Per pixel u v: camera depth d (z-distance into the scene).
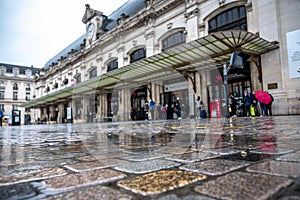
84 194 1.00
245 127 5.25
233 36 11.03
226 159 1.68
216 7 17.27
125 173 1.37
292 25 13.05
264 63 14.00
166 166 1.51
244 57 14.08
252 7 14.92
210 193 0.94
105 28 29.73
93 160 1.89
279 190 0.94
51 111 43.25
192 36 18.58
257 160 1.59
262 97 12.84
